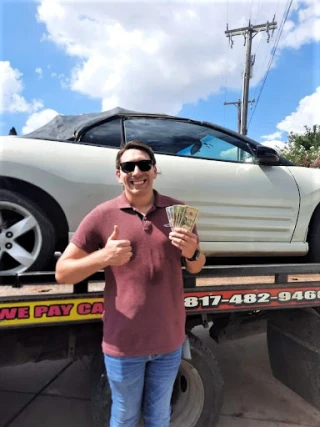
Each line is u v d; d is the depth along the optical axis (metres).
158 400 1.91
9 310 2.02
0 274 2.22
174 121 3.06
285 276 2.53
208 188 2.83
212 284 2.46
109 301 1.80
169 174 2.76
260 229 2.99
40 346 2.35
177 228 1.70
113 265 1.66
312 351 2.79
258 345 4.31
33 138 2.63
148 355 1.77
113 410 1.91
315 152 20.11
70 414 2.92
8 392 3.22
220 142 3.11
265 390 3.32
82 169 2.58
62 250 2.69
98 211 1.81
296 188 3.10
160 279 1.78
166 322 1.79
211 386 2.43
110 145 2.84
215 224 2.85
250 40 19.73
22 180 2.44
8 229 2.42
